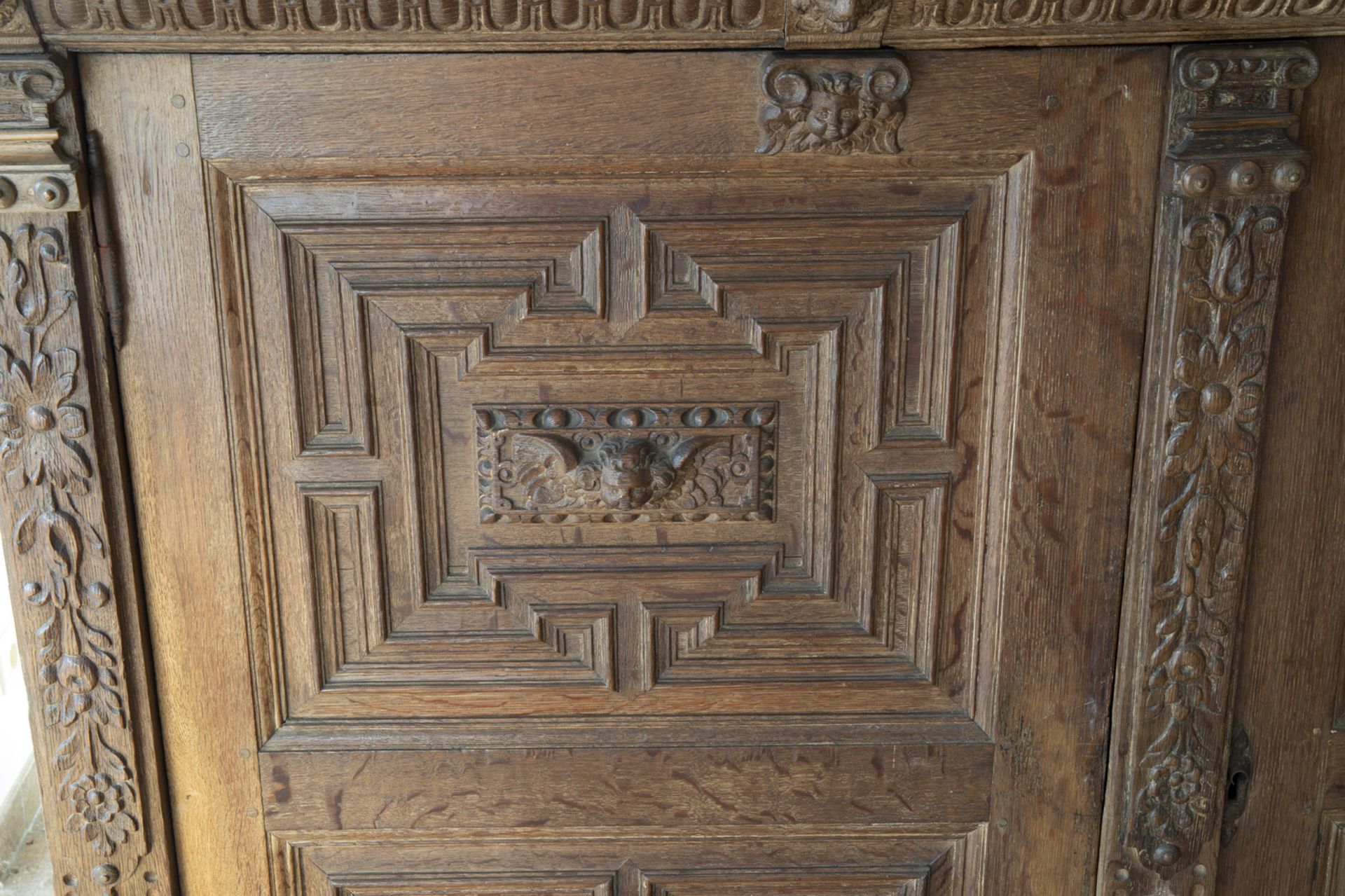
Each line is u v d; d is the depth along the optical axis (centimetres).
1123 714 138
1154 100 122
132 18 113
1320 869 144
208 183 122
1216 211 122
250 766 138
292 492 132
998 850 143
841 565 136
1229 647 134
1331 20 117
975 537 135
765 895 145
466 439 132
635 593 136
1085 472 132
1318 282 126
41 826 203
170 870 141
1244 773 141
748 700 139
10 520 127
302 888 144
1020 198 125
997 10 115
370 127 121
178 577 133
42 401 124
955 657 139
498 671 138
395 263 126
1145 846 141
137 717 135
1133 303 128
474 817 141
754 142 122
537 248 126
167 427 129
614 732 139
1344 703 139
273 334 127
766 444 132
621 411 131
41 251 120
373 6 113
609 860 144
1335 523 133
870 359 130
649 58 120
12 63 115
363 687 137
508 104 121
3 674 209
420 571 135
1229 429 128
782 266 127
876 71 118
